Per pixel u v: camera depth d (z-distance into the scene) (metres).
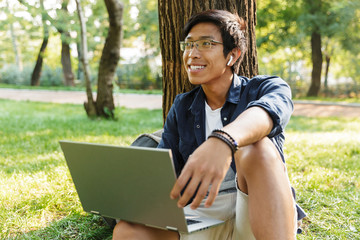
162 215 1.56
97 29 25.45
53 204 3.28
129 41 29.88
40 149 6.10
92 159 1.63
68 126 9.09
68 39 24.41
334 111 15.03
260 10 19.53
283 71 26.08
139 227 1.70
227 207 1.97
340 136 7.14
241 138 1.44
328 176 4.11
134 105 16.95
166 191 1.47
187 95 2.21
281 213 1.49
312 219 2.95
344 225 2.84
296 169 4.41
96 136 7.20
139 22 26.30
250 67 3.18
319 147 5.89
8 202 3.31
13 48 37.53
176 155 2.22
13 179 3.96
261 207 1.51
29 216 3.01
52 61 38.16
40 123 9.80
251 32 3.17
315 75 22.55
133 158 1.49
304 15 18.58
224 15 2.02
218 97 2.11
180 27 3.18
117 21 10.05
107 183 1.66
